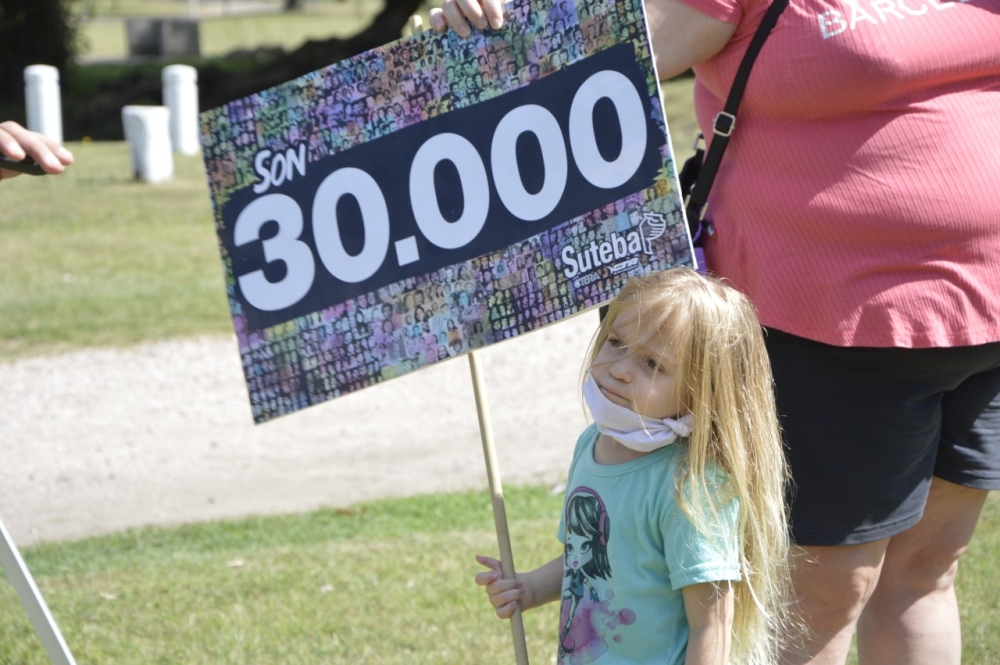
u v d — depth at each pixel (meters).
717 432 6.74
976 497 8.62
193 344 27.69
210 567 14.55
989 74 7.64
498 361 26.14
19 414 23.20
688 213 8.16
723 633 6.69
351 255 7.62
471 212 7.51
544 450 20.05
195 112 56.56
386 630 12.23
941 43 7.39
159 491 18.78
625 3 7.16
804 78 7.48
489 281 7.50
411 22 7.55
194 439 21.50
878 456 7.81
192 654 11.79
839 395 7.77
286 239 7.66
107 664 11.62
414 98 7.52
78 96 74.56
